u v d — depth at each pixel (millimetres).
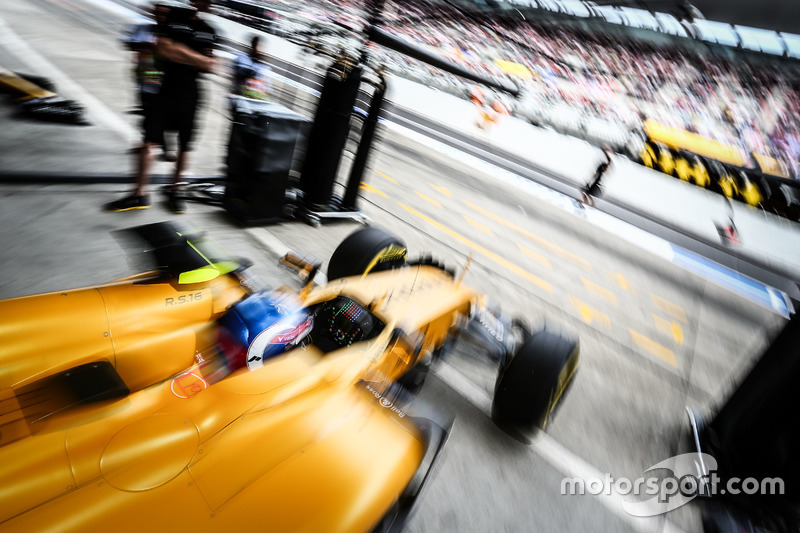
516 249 8180
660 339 6523
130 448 2023
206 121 9492
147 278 2998
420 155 12398
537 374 3566
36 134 6770
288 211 6258
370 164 10156
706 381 5758
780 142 21344
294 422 2406
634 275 8727
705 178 14938
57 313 2473
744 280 10156
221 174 7238
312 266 3531
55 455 1896
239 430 2268
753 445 3830
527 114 19125
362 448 2396
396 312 3365
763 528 3473
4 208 4836
